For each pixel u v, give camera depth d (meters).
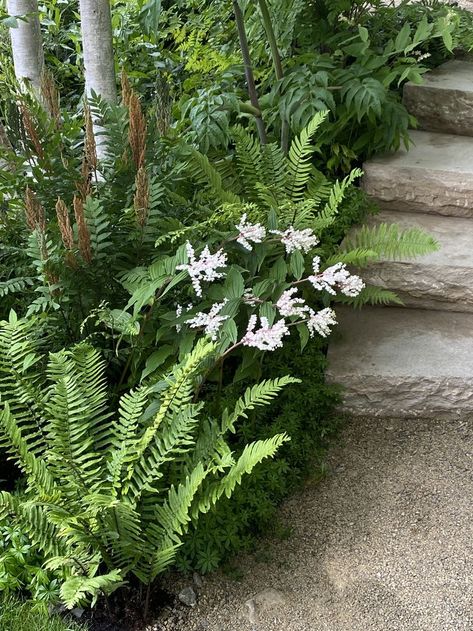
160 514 1.47
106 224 1.68
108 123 1.89
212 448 1.55
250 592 1.56
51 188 1.82
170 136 1.98
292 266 1.77
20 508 1.42
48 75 1.85
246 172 2.13
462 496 1.76
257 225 1.72
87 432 1.56
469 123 2.47
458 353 1.99
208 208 1.93
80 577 1.39
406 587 1.57
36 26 2.09
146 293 1.62
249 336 1.61
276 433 1.78
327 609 1.53
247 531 1.68
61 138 1.90
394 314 2.13
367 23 2.56
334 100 2.29
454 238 2.18
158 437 1.51
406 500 1.75
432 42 2.72
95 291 1.73
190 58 2.57
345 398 1.93
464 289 2.09
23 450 1.48
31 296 1.85
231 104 2.12
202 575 1.59
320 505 1.74
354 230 2.21
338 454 1.86
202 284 1.77
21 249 1.80
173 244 1.80
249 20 2.44
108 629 1.48
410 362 1.95
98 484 1.44
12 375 1.57
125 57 2.78
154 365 1.71
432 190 2.25
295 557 1.63
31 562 1.52
